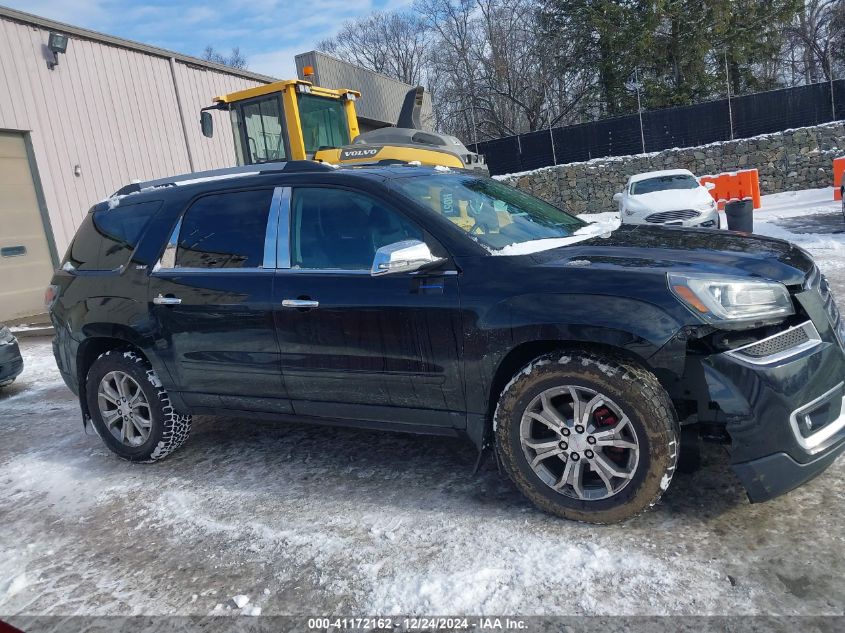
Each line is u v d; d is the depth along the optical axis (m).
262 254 3.93
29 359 9.27
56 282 4.86
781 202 19.39
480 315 3.20
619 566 2.76
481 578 2.79
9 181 11.88
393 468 4.04
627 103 29.25
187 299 4.11
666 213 12.98
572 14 29.47
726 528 2.94
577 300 2.98
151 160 14.74
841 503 3.03
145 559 3.29
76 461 4.84
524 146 24.17
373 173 3.86
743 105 21.86
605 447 3.13
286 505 3.70
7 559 3.46
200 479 4.21
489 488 3.61
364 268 3.59
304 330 3.71
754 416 2.76
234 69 17.48
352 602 2.74
